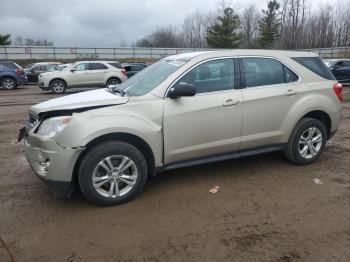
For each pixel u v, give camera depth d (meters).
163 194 4.32
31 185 4.68
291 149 5.15
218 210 3.89
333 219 3.68
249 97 4.62
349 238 3.32
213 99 4.39
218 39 56.06
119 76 18.70
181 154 4.33
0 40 57.50
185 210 3.90
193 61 4.41
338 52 47.69
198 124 4.32
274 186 4.54
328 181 4.70
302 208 3.93
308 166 5.28
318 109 5.16
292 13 44.81
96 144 3.90
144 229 3.51
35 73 26.02
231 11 55.59
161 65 4.86
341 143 6.65
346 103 12.45
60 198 4.24
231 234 3.40
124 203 4.08
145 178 4.17
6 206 4.05
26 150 4.12
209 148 4.48
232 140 4.61
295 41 45.16
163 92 4.19
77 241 3.31
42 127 3.89
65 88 18.00
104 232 3.46
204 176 4.89
